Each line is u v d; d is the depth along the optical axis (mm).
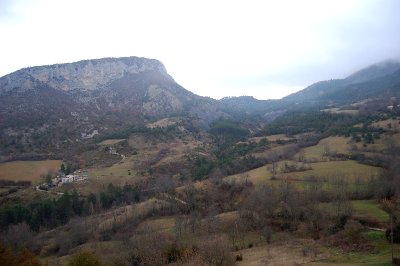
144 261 78250
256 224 99250
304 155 162750
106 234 116812
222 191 134375
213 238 93062
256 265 70188
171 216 125438
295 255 74562
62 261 98438
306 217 94812
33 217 138000
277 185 120562
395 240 69375
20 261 89688
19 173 199000
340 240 78688
